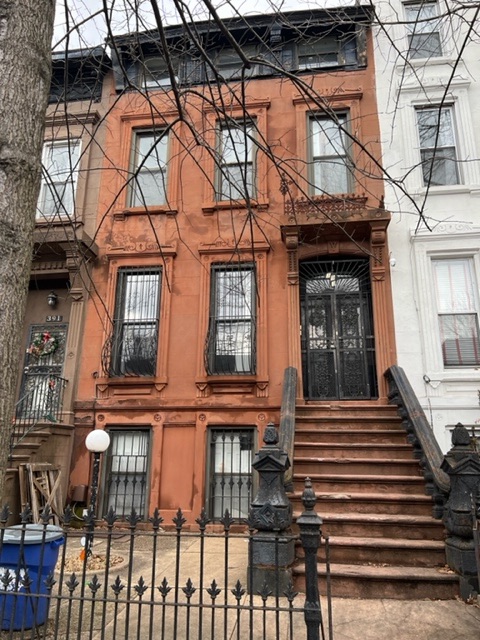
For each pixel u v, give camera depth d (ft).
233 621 12.69
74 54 32.12
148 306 30.01
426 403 26.05
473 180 28.91
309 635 8.73
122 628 12.19
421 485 18.70
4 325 7.16
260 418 26.84
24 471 24.03
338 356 28.43
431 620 12.80
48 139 33.12
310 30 32.09
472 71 30.45
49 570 12.38
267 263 29.32
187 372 28.25
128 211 31.01
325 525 17.08
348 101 31.12
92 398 28.53
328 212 27.37
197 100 32.35
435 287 28.12
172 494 26.40
